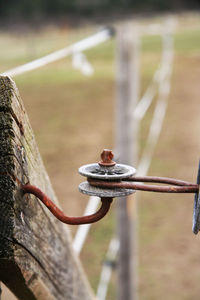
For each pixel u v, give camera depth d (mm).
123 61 3189
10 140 854
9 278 980
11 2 35844
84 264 4281
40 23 34219
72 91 12773
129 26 3307
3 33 31016
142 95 12234
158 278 4109
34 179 1007
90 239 4746
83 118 10164
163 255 4488
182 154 7648
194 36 24766
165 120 9844
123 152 3154
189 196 5836
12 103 858
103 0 38594
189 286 4004
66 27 33219
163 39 23359
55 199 1252
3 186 864
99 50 20453
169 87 13234
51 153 7957
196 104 11305
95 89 12898
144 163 7195
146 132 8914
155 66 16484
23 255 931
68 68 16062
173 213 5379
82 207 5738
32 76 14781
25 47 22141
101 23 35250
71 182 6602
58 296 1233
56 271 1202
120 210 3168
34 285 1050
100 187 853
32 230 985
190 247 4637
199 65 16531
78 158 7703
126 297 3256
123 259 3209
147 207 5520
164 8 39375
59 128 9445
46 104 11352
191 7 39875
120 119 3166
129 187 859
